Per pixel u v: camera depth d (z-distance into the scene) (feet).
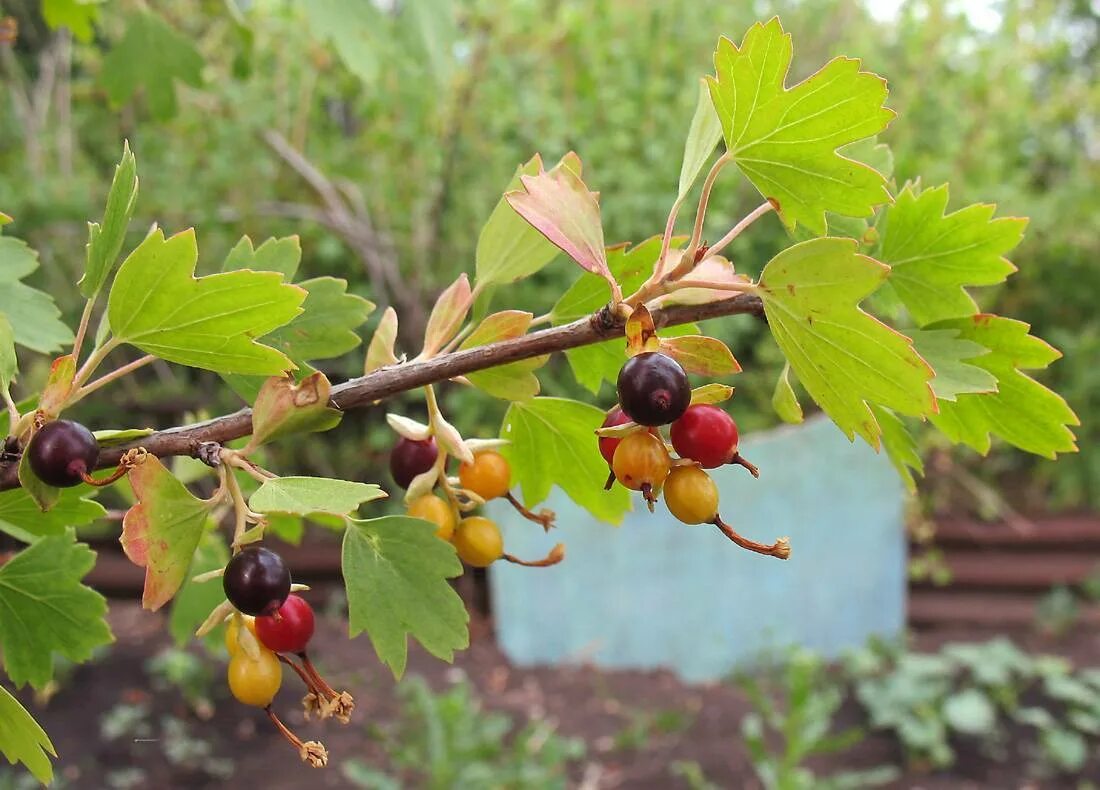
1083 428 23.73
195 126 20.49
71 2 7.98
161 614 21.63
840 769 16.43
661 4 21.49
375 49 10.32
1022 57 24.80
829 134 3.21
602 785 15.48
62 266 19.48
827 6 22.95
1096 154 26.76
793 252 2.97
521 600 20.02
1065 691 17.63
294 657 3.27
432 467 3.80
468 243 20.75
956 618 22.17
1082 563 23.31
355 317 4.20
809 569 20.75
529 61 21.09
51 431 2.98
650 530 20.12
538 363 3.69
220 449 3.15
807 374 3.14
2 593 4.30
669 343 3.09
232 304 3.11
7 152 20.89
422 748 15.67
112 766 15.80
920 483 23.66
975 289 23.54
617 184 20.30
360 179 21.36
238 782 15.57
